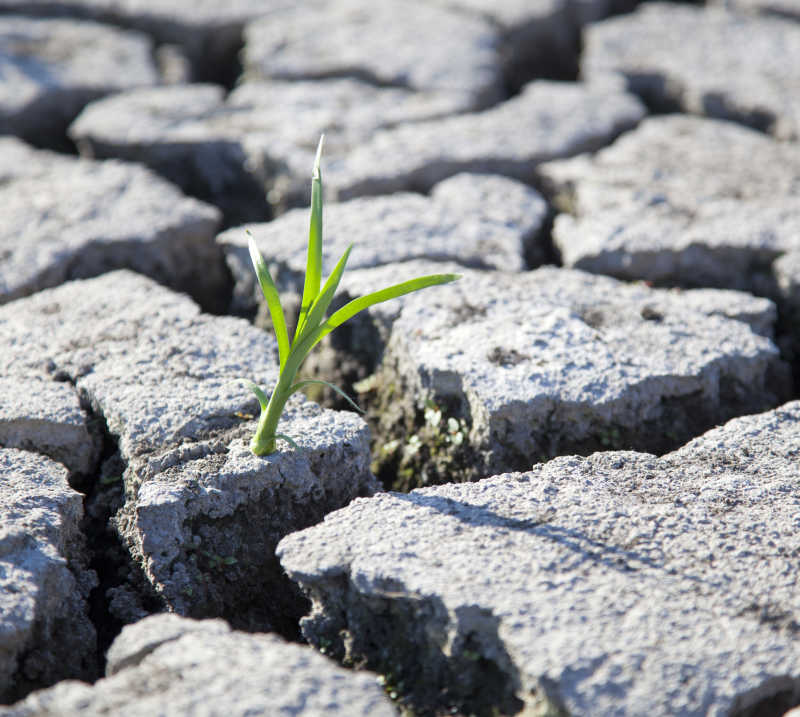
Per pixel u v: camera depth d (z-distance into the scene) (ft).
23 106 3.05
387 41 3.33
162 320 2.39
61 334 2.36
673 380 2.28
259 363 2.31
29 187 2.74
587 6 3.59
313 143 2.85
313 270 2.08
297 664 1.94
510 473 2.15
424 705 1.99
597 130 2.91
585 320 2.37
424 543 2.04
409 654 2.02
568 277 2.48
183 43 3.56
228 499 2.13
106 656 2.02
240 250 2.57
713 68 3.14
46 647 2.03
